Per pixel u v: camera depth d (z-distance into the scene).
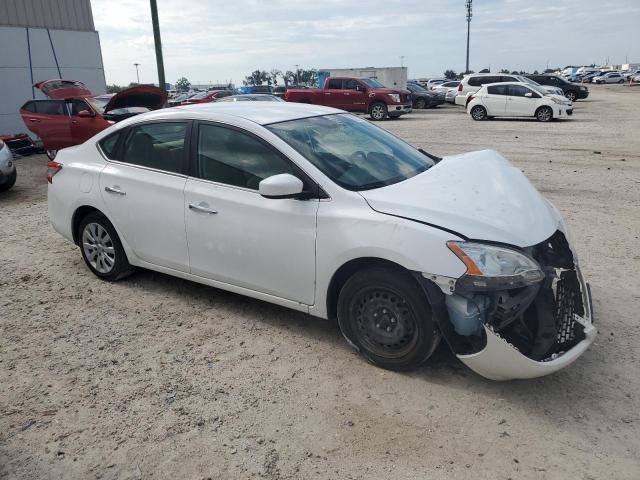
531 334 3.15
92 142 4.96
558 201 7.71
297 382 3.41
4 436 2.99
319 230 3.50
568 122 20.22
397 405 3.15
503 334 3.14
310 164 3.63
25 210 8.12
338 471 2.66
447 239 3.06
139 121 4.60
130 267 4.95
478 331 3.03
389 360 3.43
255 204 3.79
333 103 24.25
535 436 2.86
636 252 5.48
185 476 2.66
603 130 16.95
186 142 4.23
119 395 3.33
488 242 3.04
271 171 3.77
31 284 5.09
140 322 4.27
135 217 4.52
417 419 3.03
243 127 3.93
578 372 3.41
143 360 3.71
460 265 2.99
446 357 3.62
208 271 4.20
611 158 11.39
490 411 3.07
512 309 3.03
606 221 6.62
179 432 2.98
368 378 3.42
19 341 4.02
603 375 3.37
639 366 3.45
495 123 20.62
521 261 2.99
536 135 16.11
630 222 6.57
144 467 2.73
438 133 17.45
